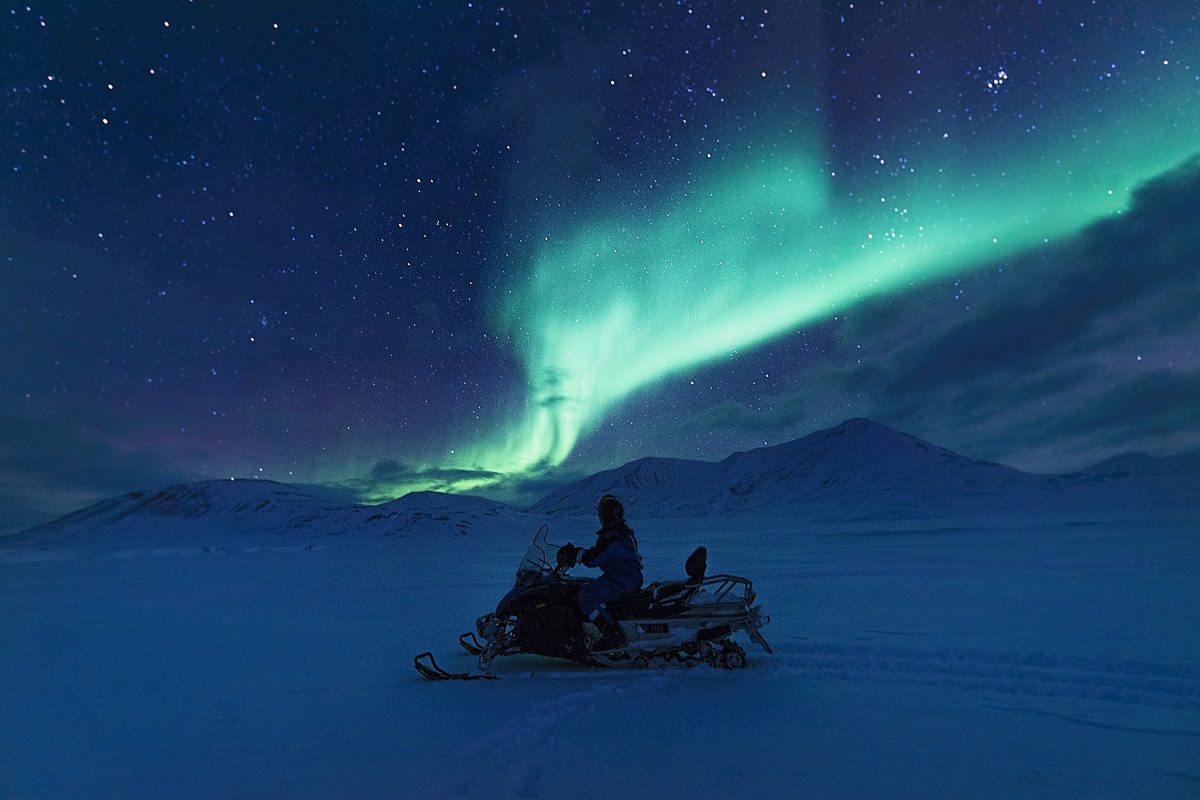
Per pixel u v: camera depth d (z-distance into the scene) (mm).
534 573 5688
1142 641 5082
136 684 4945
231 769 3121
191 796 2822
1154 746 3043
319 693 4574
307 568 22219
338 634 7207
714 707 3895
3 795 2881
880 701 3873
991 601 7371
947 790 2625
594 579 5418
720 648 5453
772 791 2660
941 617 6453
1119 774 2742
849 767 2889
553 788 2754
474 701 4277
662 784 2762
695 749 3178
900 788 2652
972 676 4324
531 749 3264
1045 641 5184
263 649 6352
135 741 3576
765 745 3203
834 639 5609
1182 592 7637
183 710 4191
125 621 8594
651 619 5172
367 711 4078
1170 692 3834
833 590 8891
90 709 4250
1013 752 3016
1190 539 17438
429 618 8391
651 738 3359
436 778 2930
